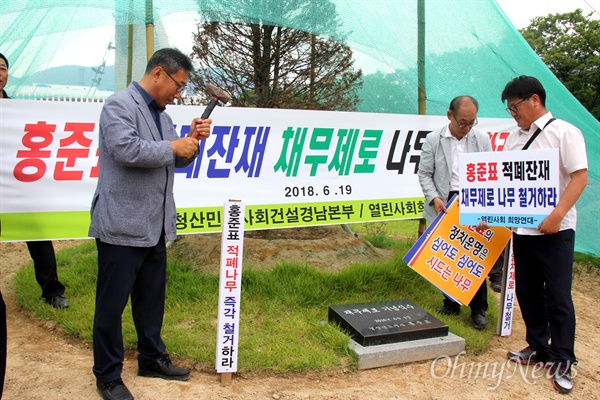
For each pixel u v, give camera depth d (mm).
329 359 3248
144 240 2691
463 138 4000
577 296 5172
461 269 3777
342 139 4777
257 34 5039
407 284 4590
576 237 6328
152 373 3035
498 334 4008
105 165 2666
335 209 4805
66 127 3926
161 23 4301
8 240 3791
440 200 3926
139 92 2744
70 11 3883
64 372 3076
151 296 2932
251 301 4078
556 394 3148
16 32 3934
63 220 3955
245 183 4457
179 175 4242
